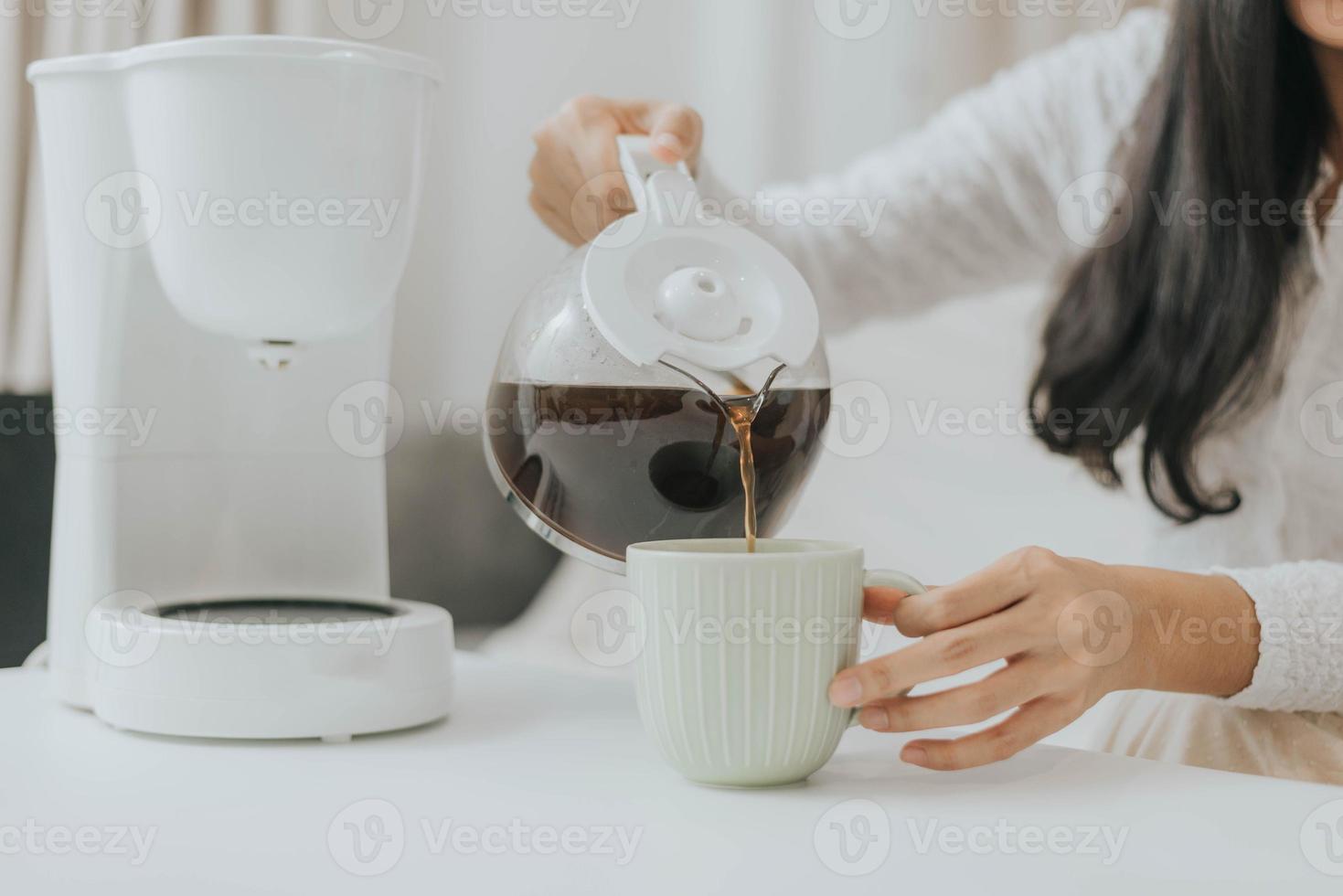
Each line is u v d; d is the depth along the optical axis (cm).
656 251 54
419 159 56
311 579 65
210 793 47
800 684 46
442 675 58
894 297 122
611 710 62
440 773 50
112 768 50
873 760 54
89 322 58
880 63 153
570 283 55
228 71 50
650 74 161
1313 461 92
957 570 134
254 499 63
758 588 44
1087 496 129
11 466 103
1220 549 95
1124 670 58
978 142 117
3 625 102
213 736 54
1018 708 52
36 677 70
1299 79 86
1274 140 87
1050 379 100
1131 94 111
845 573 46
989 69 149
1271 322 88
